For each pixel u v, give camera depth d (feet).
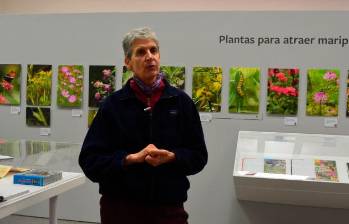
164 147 5.22
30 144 8.75
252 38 11.32
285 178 9.29
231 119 11.50
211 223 11.74
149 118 5.22
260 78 11.30
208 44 11.59
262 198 10.31
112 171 4.97
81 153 5.27
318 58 10.99
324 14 10.93
